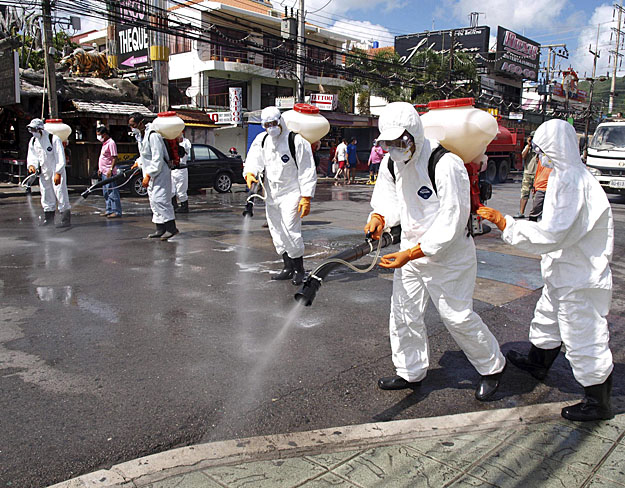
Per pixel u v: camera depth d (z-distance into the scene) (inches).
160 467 98.7
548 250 114.5
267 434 114.7
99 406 125.0
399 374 134.1
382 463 101.0
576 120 1886.1
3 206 494.0
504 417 118.9
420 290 125.9
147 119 730.2
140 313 191.8
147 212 458.3
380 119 114.1
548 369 143.2
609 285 114.8
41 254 285.1
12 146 772.0
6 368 145.1
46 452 106.2
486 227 124.5
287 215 227.6
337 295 218.4
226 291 221.0
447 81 1085.1
